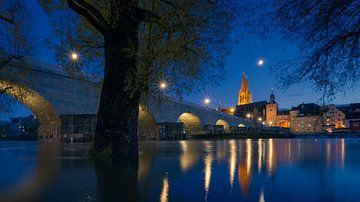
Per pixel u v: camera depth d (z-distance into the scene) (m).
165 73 14.61
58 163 12.29
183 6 13.53
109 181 7.97
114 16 14.07
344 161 13.97
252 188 7.09
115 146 13.91
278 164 12.51
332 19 6.31
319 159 15.05
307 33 6.59
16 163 12.55
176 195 6.33
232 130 103.19
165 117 67.50
